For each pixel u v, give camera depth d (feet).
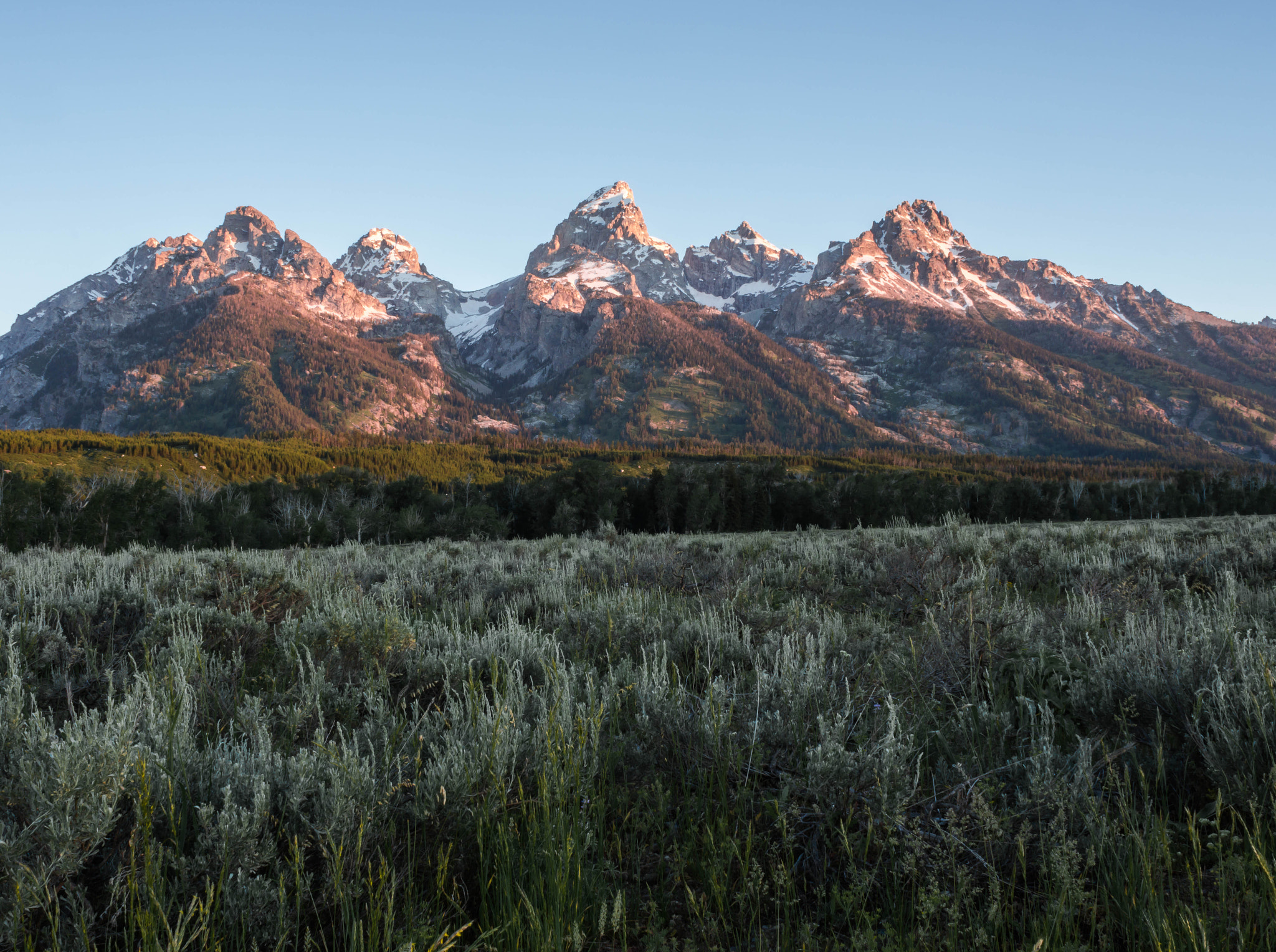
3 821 7.38
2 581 25.98
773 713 11.42
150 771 8.43
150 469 442.09
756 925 7.77
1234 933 6.91
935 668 14.47
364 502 244.42
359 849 7.54
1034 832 8.71
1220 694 9.93
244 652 18.20
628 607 20.08
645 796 10.04
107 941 6.84
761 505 244.83
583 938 7.20
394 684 15.01
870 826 8.23
